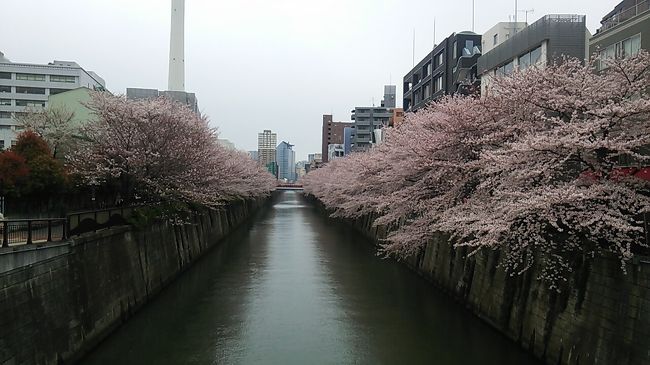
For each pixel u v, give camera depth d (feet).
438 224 50.93
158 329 51.80
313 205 308.60
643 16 54.03
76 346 41.37
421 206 58.90
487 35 129.59
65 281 40.11
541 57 76.84
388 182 69.56
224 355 44.60
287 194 624.59
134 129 68.44
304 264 89.97
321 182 202.90
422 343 47.44
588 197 32.12
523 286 45.24
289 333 50.78
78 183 70.95
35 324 34.99
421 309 59.41
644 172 40.96
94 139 72.59
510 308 47.42
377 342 47.80
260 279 76.84
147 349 45.83
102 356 43.88
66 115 99.19
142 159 66.49
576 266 37.55
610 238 32.96
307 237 132.77
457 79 124.77
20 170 62.28
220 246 114.42
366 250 108.47
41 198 67.15
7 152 63.93
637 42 55.01
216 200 97.14
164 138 69.36
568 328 37.63
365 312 58.18
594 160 36.63
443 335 49.57
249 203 209.26
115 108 68.69
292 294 67.05
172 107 76.69
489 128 50.34
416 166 58.29
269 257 97.81
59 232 46.80
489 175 45.50
